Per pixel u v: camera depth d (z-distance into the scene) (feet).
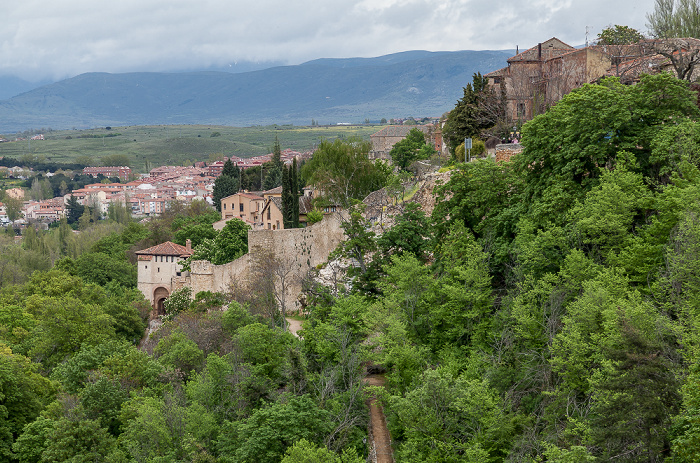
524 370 143.23
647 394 105.70
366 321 183.73
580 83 278.05
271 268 281.54
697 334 112.16
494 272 186.80
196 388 183.32
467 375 151.84
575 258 146.10
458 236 194.59
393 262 213.66
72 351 263.70
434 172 290.15
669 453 105.29
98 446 172.65
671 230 136.46
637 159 167.12
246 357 197.36
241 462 154.40
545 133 185.68
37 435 179.93
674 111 169.89
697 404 99.76
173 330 250.16
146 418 167.32
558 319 143.33
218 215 483.51
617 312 120.16
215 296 291.17
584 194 166.20
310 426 157.48
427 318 183.62
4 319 287.07
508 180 199.52
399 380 168.14
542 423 132.57
